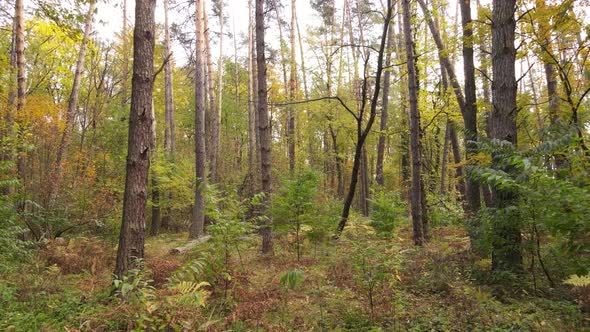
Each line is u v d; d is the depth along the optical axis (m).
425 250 8.72
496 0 6.69
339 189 26.83
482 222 6.02
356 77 22.66
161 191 17.44
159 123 24.91
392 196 13.07
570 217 4.38
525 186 4.85
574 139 5.21
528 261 6.25
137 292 4.51
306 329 4.79
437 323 4.72
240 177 22.88
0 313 4.79
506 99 6.52
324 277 6.74
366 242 6.00
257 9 10.06
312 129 24.39
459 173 15.28
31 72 17.81
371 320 4.86
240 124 28.09
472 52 9.65
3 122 9.90
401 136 19.56
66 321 4.78
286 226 9.20
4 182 7.80
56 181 11.16
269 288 6.36
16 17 10.68
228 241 6.50
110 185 14.25
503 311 4.88
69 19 10.35
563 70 9.03
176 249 10.21
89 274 7.15
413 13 12.01
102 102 18.92
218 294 5.86
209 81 19.62
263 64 10.04
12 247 7.37
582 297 5.07
